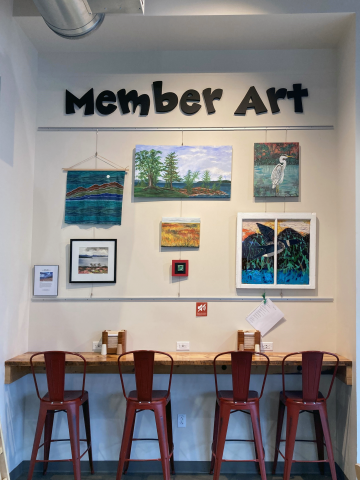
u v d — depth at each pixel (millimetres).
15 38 3232
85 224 3578
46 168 3613
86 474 3283
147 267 3545
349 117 3264
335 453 3340
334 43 3539
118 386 3420
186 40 3492
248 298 3508
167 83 3639
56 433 3387
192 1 3145
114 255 3539
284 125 3598
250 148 3600
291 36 3432
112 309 3521
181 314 3512
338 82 3527
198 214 3570
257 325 3486
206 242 3553
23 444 3369
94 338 3506
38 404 3414
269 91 3607
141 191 3557
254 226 3518
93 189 3584
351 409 3074
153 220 3574
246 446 3357
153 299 3521
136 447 3367
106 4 2715
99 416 3402
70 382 3436
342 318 3318
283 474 3230
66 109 3635
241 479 3209
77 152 3623
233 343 3490
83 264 3541
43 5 2680
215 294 3518
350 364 3080
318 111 3596
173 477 3246
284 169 3539
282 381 3287
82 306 3527
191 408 3404
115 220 3553
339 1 3123
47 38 3471
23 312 3412
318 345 3471
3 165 3020
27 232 3484
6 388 3070
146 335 3504
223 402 2922
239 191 3574
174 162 3570
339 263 3416
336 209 3527
